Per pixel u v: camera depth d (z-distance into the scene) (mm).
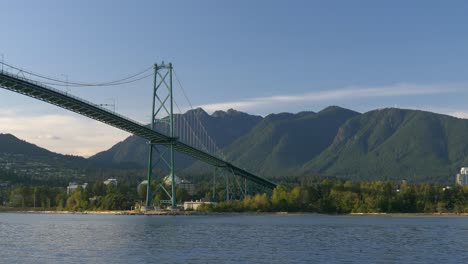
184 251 80312
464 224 155625
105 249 82375
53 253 77625
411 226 143625
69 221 166875
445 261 72062
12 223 155000
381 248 85688
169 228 128625
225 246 87062
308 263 69438
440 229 130875
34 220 176250
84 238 100125
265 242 93812
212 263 68750
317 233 115000
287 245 89188
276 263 69312
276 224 149375
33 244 89250
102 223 152375
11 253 77562
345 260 72312
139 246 86562
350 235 109938
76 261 70250
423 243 93750
